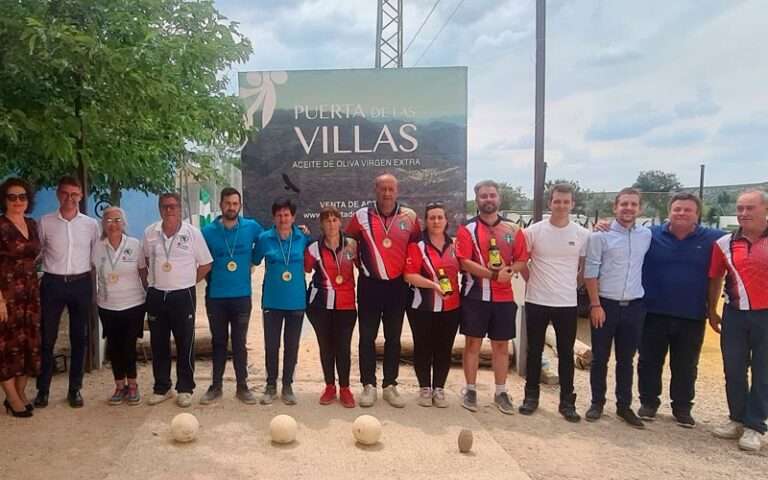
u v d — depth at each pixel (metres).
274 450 4.07
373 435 4.13
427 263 4.79
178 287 4.80
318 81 6.95
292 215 4.94
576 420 4.84
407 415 4.81
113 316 4.84
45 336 4.79
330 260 4.88
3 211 4.53
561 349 4.88
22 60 4.30
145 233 4.91
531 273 4.92
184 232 4.84
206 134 6.72
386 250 4.78
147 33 4.77
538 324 4.89
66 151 4.81
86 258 4.87
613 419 4.94
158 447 4.08
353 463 3.88
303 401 5.12
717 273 4.69
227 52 6.02
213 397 5.01
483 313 4.86
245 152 6.98
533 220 5.91
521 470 3.84
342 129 6.97
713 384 6.16
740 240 4.49
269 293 4.95
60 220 4.77
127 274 4.86
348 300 4.91
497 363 5.04
